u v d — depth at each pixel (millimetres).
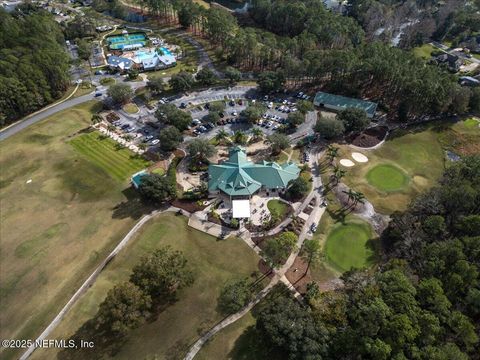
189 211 126062
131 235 117375
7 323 94250
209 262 109312
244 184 129875
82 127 168625
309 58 195000
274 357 86000
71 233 117500
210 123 169750
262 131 166750
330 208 128750
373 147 158250
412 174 145000
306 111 176500
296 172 140000
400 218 115812
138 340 90375
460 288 85938
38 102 180125
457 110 169500
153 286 92188
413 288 84812
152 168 145375
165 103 181125
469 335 75500
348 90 192125
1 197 130750
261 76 193750
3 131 165375
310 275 106250
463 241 95375
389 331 77312
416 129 168875
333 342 80312
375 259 112000
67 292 101250
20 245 113312
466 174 124625
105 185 136125
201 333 91812
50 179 138375
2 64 175375
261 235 117688
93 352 88250
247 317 95188
